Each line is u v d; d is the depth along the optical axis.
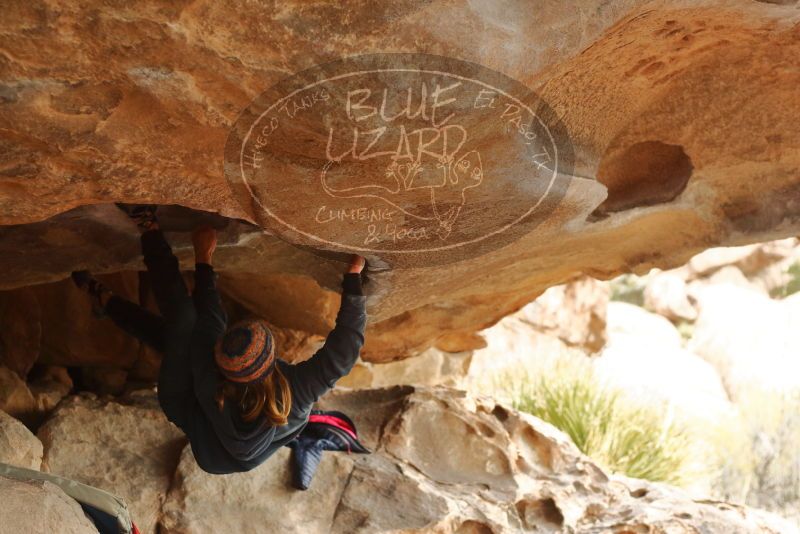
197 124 2.21
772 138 3.51
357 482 4.50
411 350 5.79
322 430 4.66
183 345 3.11
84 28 1.92
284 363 3.04
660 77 3.06
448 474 4.87
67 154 2.29
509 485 4.90
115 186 2.51
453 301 5.28
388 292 3.66
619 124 3.17
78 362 4.93
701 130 3.50
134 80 2.05
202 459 3.11
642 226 4.11
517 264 4.11
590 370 8.33
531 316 9.22
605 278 4.98
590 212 3.44
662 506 5.04
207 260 3.22
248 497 4.31
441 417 5.01
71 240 3.55
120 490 4.15
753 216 3.97
